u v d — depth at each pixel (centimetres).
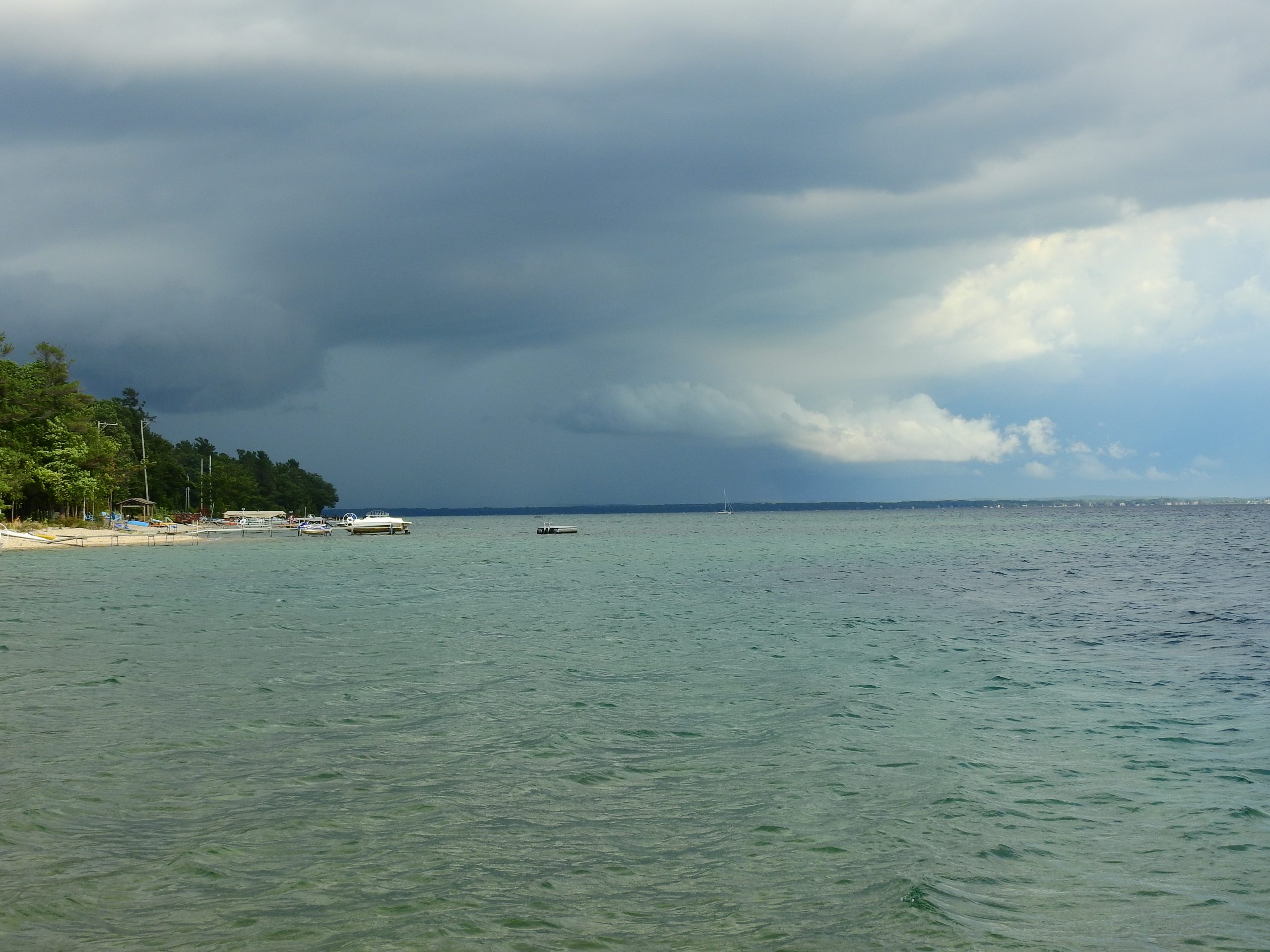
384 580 6725
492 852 1373
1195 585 5806
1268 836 1430
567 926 1142
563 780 1717
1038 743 1981
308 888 1247
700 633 3759
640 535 17500
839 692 2528
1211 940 1109
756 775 1753
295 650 3316
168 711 2300
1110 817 1518
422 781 1709
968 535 15100
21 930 1123
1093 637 3569
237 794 1634
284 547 11938
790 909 1189
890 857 1350
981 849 1383
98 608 4734
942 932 1122
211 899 1212
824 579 6544
